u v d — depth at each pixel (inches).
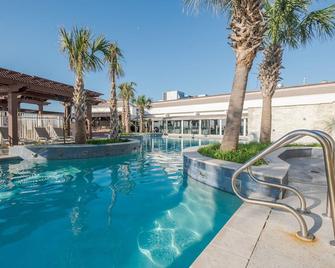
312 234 101.3
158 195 218.5
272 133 642.2
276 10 384.8
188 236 142.9
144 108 1465.3
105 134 1087.6
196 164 262.8
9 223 158.6
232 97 281.0
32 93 591.5
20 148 388.8
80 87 448.5
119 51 585.9
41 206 189.8
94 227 153.8
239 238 98.7
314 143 473.1
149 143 842.2
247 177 193.9
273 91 427.8
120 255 122.5
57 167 337.7
